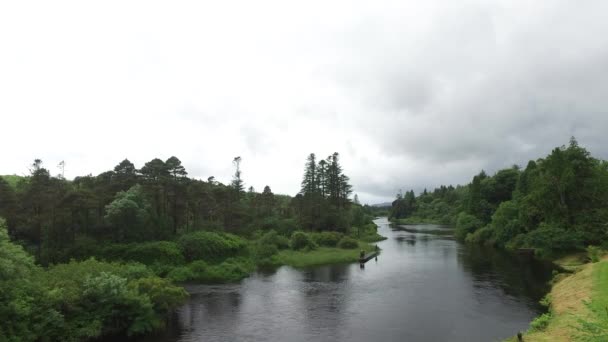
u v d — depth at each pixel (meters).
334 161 108.50
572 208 60.91
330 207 95.19
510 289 38.09
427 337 25.39
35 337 21.23
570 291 29.81
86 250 48.53
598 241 54.12
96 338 24.52
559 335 20.98
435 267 52.91
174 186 60.59
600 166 67.00
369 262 59.12
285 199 134.62
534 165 85.12
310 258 61.84
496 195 98.50
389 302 34.44
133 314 26.12
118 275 29.30
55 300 23.36
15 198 50.28
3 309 20.41
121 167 65.56
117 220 51.41
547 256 56.41
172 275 46.22
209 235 56.09
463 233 94.12
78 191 51.41
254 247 64.62
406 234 114.44
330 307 33.22
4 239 23.33
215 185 86.25
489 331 26.09
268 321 29.47
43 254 47.50
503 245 72.31
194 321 29.61
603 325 13.12
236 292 39.53
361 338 25.50
